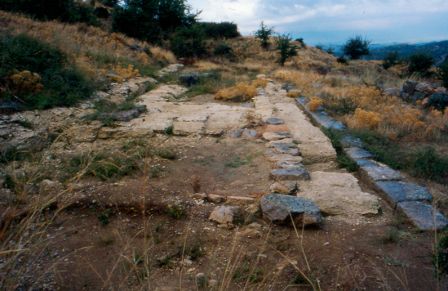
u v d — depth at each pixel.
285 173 4.71
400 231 3.47
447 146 6.35
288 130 6.92
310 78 14.47
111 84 10.57
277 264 2.93
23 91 7.29
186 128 6.96
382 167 4.99
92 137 6.13
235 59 26.08
